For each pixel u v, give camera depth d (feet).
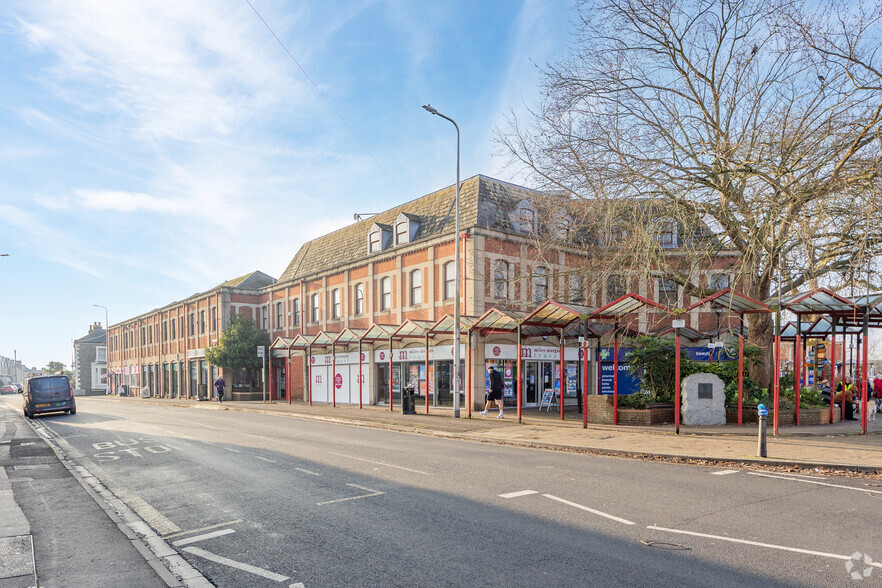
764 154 47.34
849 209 41.73
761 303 47.57
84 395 232.53
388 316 95.55
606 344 78.59
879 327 57.57
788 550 18.67
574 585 15.85
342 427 62.80
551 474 32.09
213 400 137.49
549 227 59.36
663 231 51.70
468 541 19.85
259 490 28.66
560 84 53.93
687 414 53.16
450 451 42.06
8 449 46.62
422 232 92.38
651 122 50.85
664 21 52.34
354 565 17.74
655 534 20.45
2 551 19.34
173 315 174.40
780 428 49.26
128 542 20.44
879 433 46.78
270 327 136.67
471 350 77.56
